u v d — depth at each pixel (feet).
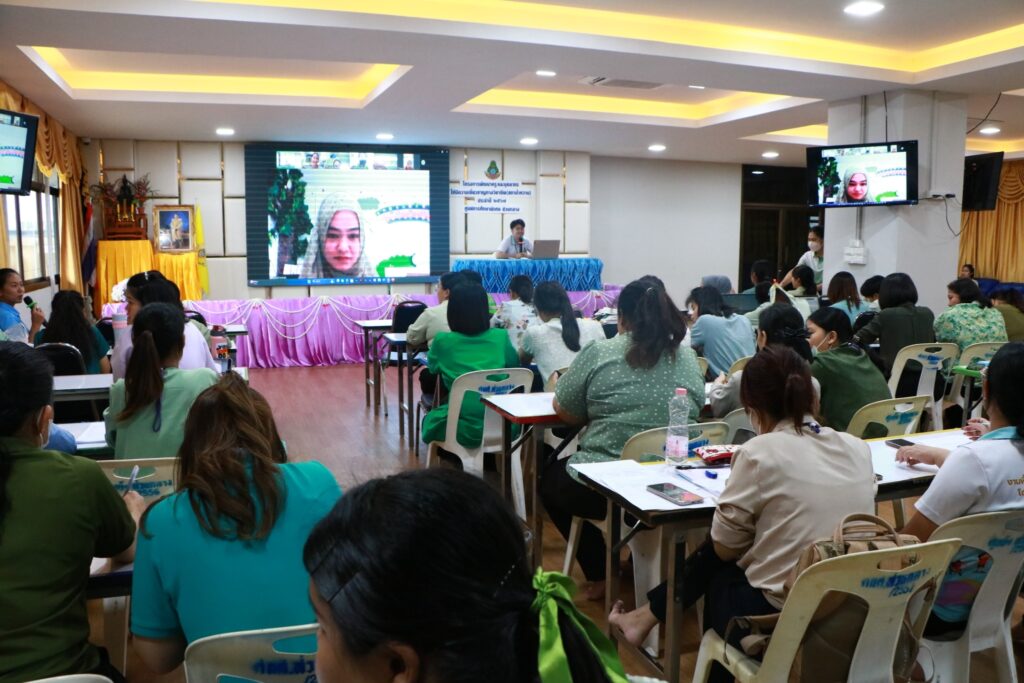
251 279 31.42
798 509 6.07
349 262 32.48
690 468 7.86
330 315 28.27
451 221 34.24
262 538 4.49
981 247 42.06
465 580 1.97
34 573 4.81
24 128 15.46
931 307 22.09
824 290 23.63
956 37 19.31
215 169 30.96
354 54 17.56
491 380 12.50
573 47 17.04
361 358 28.76
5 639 4.71
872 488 6.37
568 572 9.84
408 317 20.48
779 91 21.70
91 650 5.20
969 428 8.89
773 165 41.24
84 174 29.17
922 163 21.53
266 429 5.06
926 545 5.30
